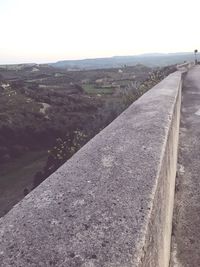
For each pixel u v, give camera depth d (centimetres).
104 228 107
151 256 115
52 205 123
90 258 93
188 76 1392
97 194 131
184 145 421
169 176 224
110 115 943
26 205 125
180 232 233
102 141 205
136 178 146
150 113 283
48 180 148
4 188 4269
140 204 122
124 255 95
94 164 164
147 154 177
